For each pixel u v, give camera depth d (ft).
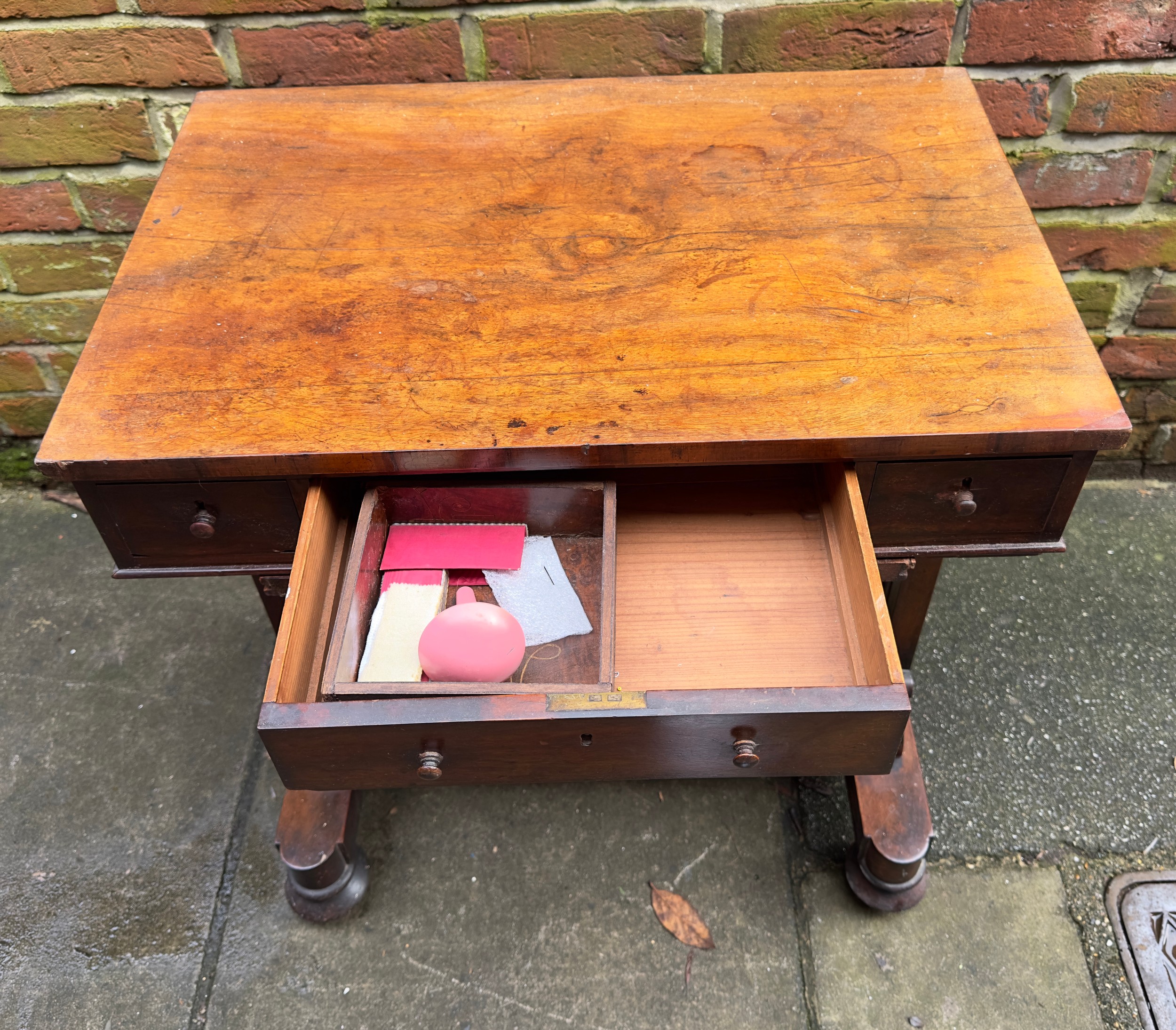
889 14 4.60
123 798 4.83
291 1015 4.13
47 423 6.30
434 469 3.25
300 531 3.29
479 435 3.21
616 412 3.26
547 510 3.73
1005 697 5.09
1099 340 5.79
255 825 4.72
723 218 3.93
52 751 5.02
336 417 3.28
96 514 3.52
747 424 3.21
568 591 3.70
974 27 4.63
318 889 4.19
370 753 2.93
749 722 2.83
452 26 4.66
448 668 3.25
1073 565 5.68
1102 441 3.18
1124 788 4.71
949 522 3.67
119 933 4.39
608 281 3.71
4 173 5.12
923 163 4.09
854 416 3.21
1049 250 3.69
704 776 3.14
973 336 3.43
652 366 3.40
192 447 3.21
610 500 3.56
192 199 4.09
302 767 2.99
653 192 4.06
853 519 3.32
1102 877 4.42
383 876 4.51
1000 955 4.19
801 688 2.85
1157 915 4.27
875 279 3.64
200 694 5.24
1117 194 5.15
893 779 4.13
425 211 4.02
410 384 3.38
